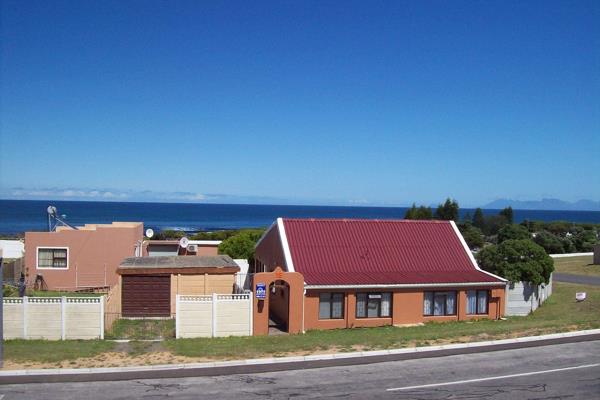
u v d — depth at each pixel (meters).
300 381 14.21
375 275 25.45
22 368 14.66
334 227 28.14
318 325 23.59
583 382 13.96
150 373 14.55
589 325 20.00
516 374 14.70
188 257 30.06
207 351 16.67
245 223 175.62
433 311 25.47
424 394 13.09
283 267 26.06
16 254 44.19
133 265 26.33
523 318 25.84
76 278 33.09
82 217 183.38
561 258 54.16
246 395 13.06
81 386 13.78
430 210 76.38
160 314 25.61
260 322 20.73
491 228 83.19
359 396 12.97
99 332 19.41
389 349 16.72
